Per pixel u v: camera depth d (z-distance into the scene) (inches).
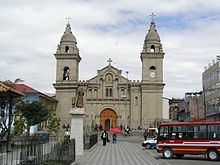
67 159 842.8
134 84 3634.4
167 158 1230.3
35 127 2819.9
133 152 1496.1
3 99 1117.1
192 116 3641.7
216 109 3016.7
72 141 965.2
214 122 1175.0
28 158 543.8
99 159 1154.0
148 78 3607.3
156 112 3553.2
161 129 1258.6
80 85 3666.3
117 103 3639.3
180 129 1225.4
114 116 3636.8
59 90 3627.0
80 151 1226.0
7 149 789.9
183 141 1211.2
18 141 874.1
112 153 1414.9
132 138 2925.7
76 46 3764.8
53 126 2353.6
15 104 1756.9
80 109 1240.8
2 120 1172.5
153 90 3587.6
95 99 3644.2
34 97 3019.2
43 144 746.8
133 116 3604.8
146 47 3659.0
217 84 3011.8
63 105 3597.4
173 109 5103.3
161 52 3639.3
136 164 1023.0
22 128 1616.6
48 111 2395.4
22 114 1908.2
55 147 711.7
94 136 1979.6
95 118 3622.0
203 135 1183.6
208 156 1168.2
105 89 3686.0
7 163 599.5
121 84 3668.8
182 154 1238.9
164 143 1240.2
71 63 3681.1
